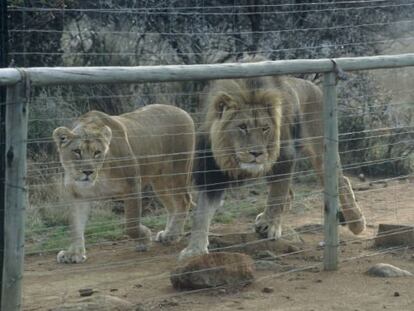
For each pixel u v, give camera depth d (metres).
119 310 7.87
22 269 6.91
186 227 12.09
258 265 9.48
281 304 8.12
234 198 13.64
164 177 11.46
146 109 11.42
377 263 9.73
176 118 11.58
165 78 7.79
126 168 10.52
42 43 14.62
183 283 8.56
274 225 10.70
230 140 9.86
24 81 6.77
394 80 17.41
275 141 10.05
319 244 10.78
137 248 10.80
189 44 16.25
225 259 8.66
